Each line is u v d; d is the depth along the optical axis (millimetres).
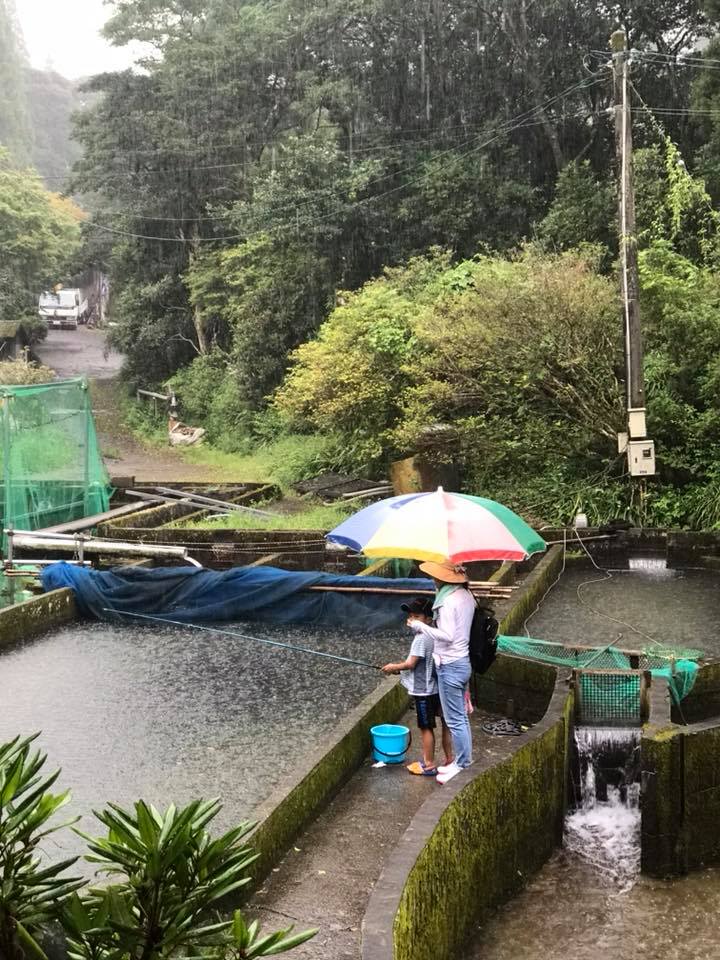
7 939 2895
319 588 11914
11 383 26094
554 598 13227
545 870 7324
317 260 29203
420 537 7113
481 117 31203
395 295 22281
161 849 2885
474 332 17312
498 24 29953
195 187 35031
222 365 34125
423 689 7160
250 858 3057
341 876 5797
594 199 24219
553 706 7875
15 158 79062
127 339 36844
